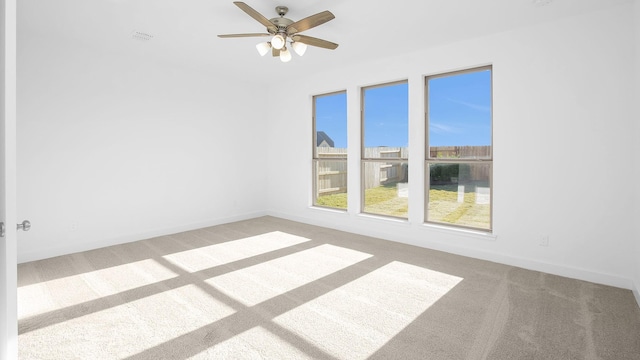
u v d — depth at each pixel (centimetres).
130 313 242
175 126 486
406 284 297
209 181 531
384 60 441
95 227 410
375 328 222
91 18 319
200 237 461
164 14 310
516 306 253
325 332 217
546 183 327
